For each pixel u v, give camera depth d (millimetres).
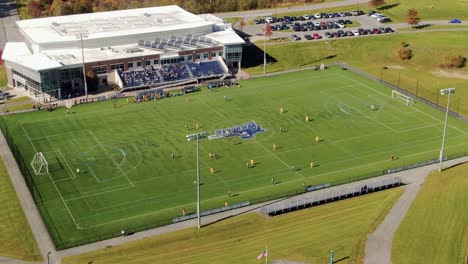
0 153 184125
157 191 161875
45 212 151875
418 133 196000
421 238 139750
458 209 151500
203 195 160000
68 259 133375
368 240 139000
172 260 133125
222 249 137000
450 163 176625
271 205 154125
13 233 143375
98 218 149375
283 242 139125
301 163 176875
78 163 176125
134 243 139250
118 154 181500
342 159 179375
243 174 170625
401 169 172625
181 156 180250
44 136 194000
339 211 151625
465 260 131375
